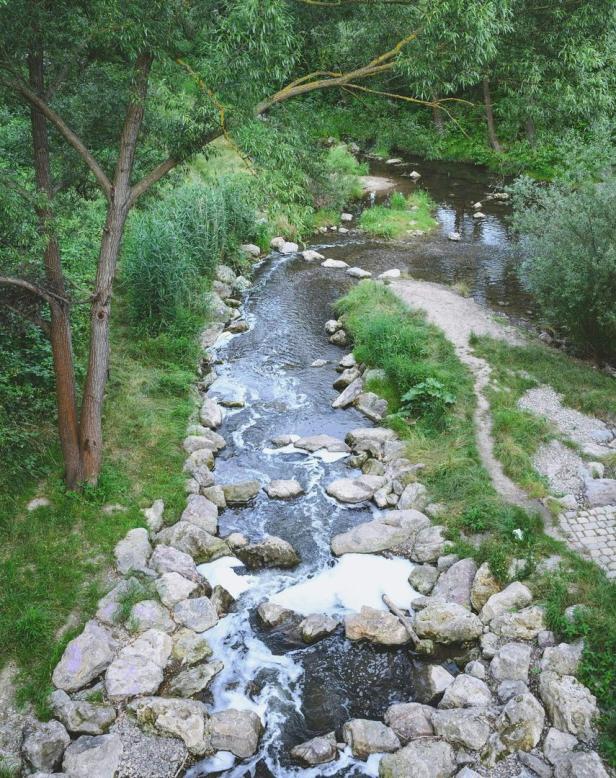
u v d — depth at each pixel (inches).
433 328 591.5
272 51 327.6
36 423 422.3
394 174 1180.5
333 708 295.7
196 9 342.3
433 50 355.6
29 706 281.6
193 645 316.8
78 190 431.8
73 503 377.1
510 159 1160.8
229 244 755.4
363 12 384.8
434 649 318.7
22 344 465.1
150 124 407.8
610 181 516.4
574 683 278.8
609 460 420.2
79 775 255.4
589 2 423.5
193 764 269.6
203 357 573.6
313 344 612.7
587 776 243.9
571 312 527.2
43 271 389.7
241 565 372.8
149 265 563.5
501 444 432.8
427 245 853.8
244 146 357.1
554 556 345.7
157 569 354.3
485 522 372.2
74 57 354.6
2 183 326.3
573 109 477.4
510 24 376.8
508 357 542.3
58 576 336.8
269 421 504.1
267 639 328.8
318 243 860.6
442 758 260.8
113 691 290.2
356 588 357.7
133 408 468.4
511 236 882.8
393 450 454.9
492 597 326.6
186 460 441.1
